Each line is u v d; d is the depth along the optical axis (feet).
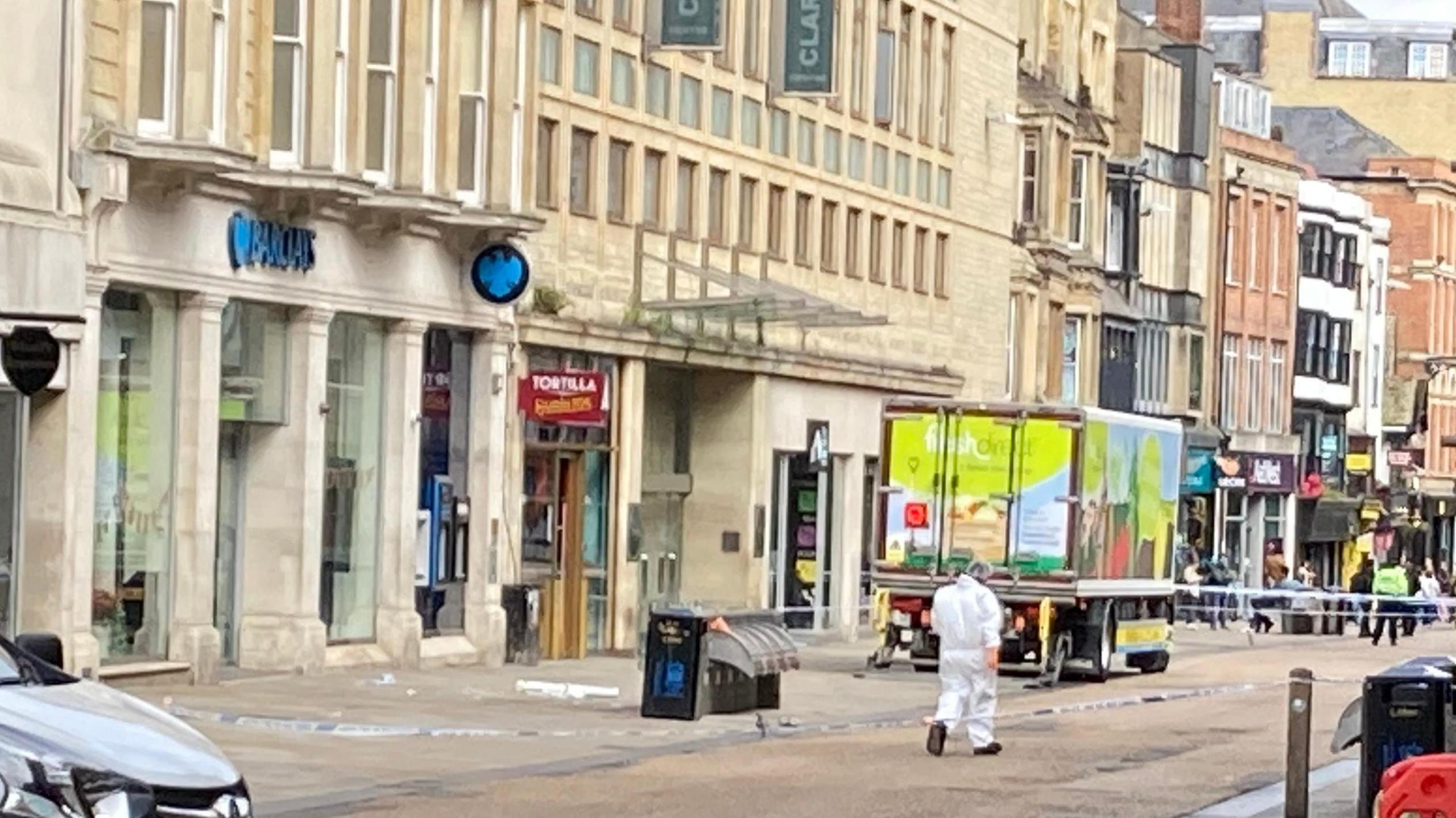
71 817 39.17
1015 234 208.74
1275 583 239.50
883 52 178.19
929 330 187.73
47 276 90.22
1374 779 59.21
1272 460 294.46
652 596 151.64
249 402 105.40
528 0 123.75
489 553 123.65
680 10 142.10
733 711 103.81
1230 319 287.07
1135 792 77.36
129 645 98.32
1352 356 328.49
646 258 142.82
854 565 173.68
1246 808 73.31
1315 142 391.24
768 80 158.51
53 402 91.91
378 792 70.49
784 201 163.53
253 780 71.72
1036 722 106.63
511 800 70.08
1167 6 280.51
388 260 113.50
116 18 95.25
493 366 123.44
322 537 110.52
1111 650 137.39
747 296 140.46
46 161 90.58
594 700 106.83
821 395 167.43
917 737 96.78
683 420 155.02
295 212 105.40
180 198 97.96
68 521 92.27
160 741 41.47
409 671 114.83
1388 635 226.99
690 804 70.54
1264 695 127.24
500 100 119.85
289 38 105.40
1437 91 414.82
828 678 129.08
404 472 115.65
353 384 113.39
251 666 106.73
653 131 144.36
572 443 134.21
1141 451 140.87
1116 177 251.60
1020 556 130.00
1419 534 372.58
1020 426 130.21
